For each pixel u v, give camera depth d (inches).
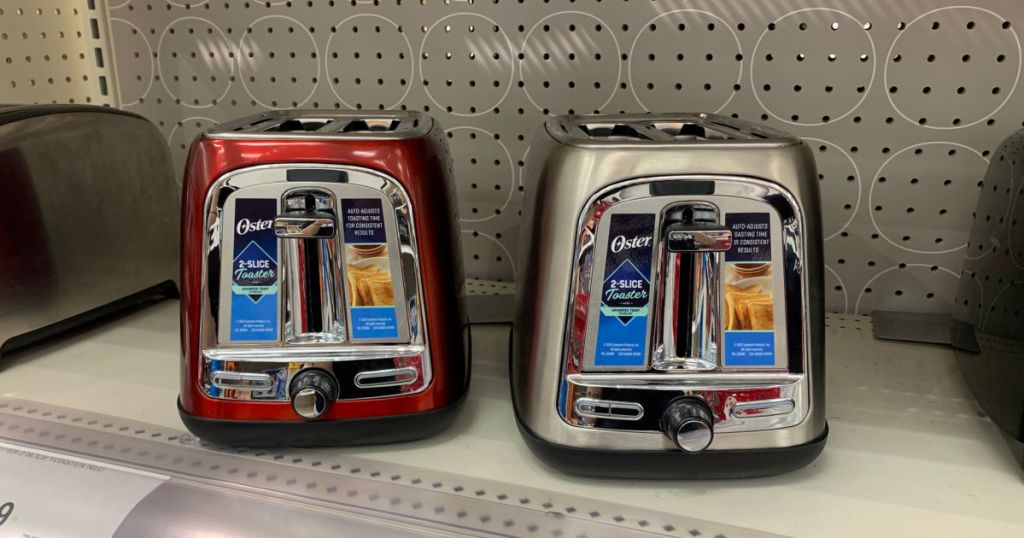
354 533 18.0
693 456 19.5
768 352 19.3
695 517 18.6
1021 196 21.5
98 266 30.4
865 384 25.7
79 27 37.8
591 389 19.4
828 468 20.8
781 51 29.7
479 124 33.6
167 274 34.4
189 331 20.6
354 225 20.1
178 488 19.4
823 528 18.1
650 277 19.0
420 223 20.6
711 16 29.9
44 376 26.0
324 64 34.6
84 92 38.8
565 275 19.2
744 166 18.2
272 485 19.7
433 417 21.5
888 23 28.6
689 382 19.3
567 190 18.9
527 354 20.6
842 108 29.9
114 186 31.0
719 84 30.7
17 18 38.7
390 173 20.0
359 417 21.0
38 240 27.8
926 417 23.5
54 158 28.3
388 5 33.0
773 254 18.8
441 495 19.4
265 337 20.4
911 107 29.3
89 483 19.6
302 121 25.5
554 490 19.7
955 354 27.3
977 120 28.8
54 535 18.3
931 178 29.9
